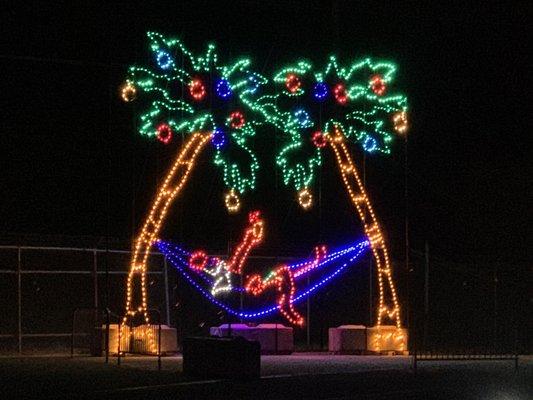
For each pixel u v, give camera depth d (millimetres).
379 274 25344
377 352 24391
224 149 24875
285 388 16141
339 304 26031
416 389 17203
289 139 25328
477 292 26344
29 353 22234
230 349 16328
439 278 26375
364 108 25781
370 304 25891
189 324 24062
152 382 15586
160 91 24203
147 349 22328
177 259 23953
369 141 25641
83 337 22672
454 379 18156
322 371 17719
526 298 26250
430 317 26219
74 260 23016
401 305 26062
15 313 22188
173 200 24766
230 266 24172
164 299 23906
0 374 16875
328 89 25359
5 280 22156
